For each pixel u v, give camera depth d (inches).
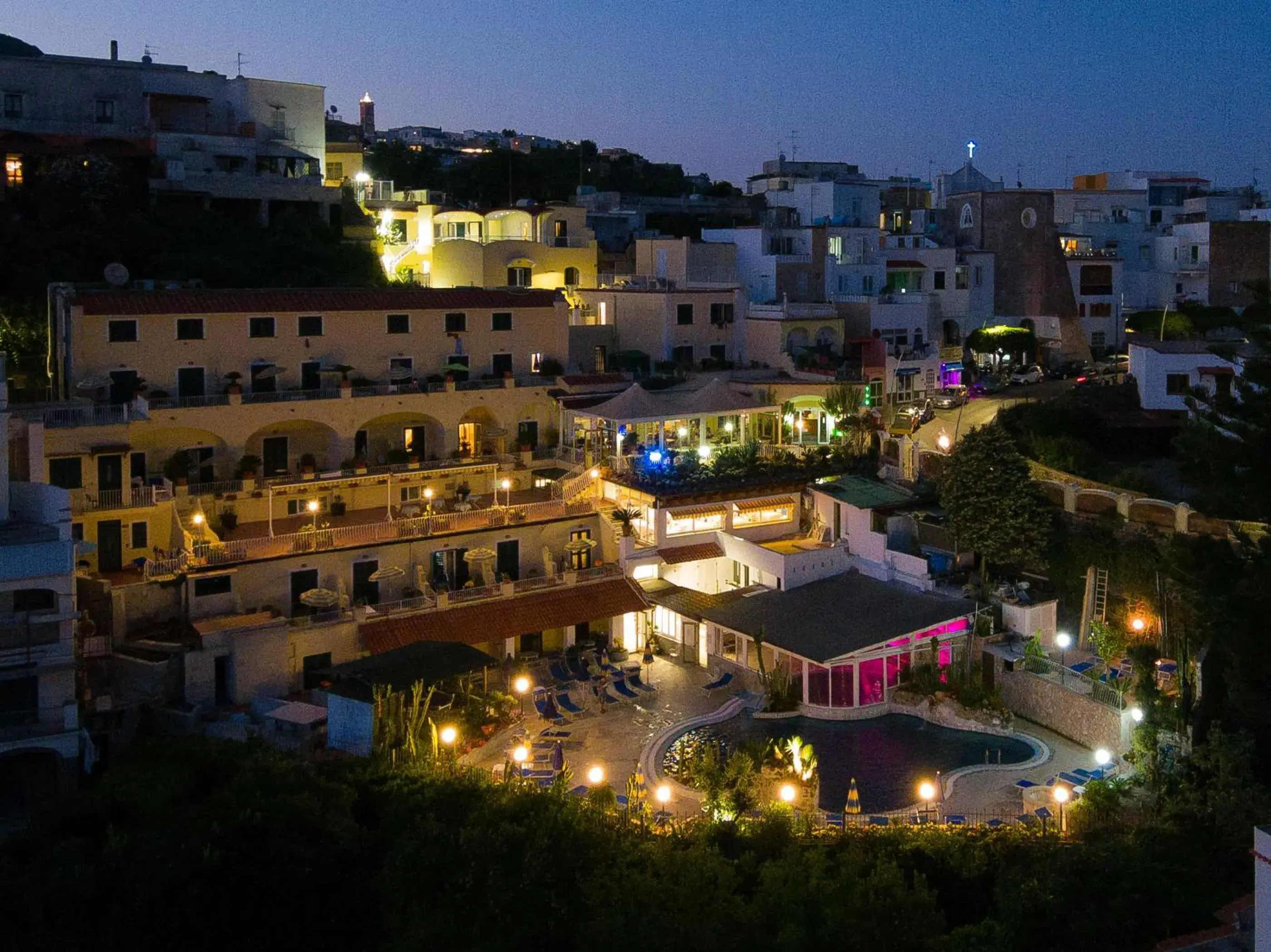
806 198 4407.0
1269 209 4913.9
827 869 1321.4
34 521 1819.6
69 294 2294.5
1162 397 2837.1
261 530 2265.0
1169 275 4539.9
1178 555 1784.0
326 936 1393.9
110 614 1971.0
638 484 2375.7
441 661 1879.9
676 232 4522.6
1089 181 5826.8
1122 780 1638.8
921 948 1145.4
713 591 2416.3
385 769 1644.9
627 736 1915.6
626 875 1259.2
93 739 1831.9
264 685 1975.9
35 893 1359.5
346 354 2514.8
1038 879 1250.0
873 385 3206.2
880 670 2032.5
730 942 1145.4
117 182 3051.2
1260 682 1680.6
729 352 3260.3
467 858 1328.7
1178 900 1185.4
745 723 1980.8
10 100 3275.1
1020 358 3917.3
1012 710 2016.5
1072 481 2337.6
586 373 2888.8
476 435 2652.6
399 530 2209.6
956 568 2279.8
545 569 2356.1
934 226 4404.5
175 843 1393.9
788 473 2474.2
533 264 3442.4
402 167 4881.9
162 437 2284.7
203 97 3516.2
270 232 3193.9
